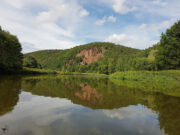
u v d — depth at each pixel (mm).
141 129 3889
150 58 42406
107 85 16172
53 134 3383
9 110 5285
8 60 32406
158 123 4371
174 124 4273
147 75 21578
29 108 5688
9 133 3367
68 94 9398
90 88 13141
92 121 4418
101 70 90875
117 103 7035
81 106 6312
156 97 8578
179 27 22359
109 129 3822
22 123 4062
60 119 4523
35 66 72688
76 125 4039
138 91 11055
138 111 5656
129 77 26188
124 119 4695
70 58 150250
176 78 15820
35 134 3352
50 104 6520
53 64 153125
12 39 37250
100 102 7195
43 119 4465
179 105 6605
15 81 16047
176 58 22188
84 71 116188
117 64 80312
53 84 15273
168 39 23609
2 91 9156
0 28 39125
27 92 9320
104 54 140375
